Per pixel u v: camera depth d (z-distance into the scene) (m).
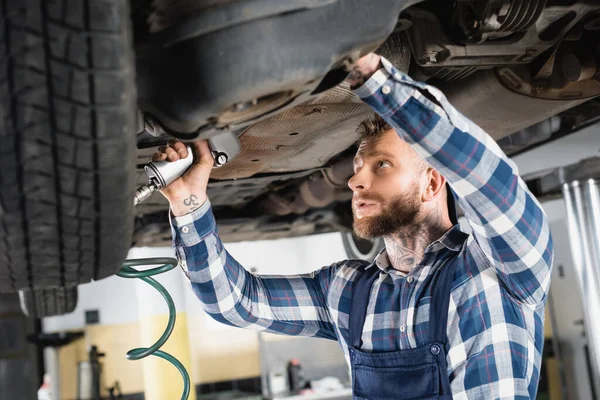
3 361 5.51
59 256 0.81
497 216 0.93
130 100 0.66
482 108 1.38
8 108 0.63
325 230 2.63
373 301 1.17
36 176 0.68
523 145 1.89
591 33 1.31
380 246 2.55
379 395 1.09
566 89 1.32
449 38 1.14
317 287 1.31
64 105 0.64
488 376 1.03
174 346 4.51
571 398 4.78
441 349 1.05
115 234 0.79
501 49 1.15
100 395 6.27
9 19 0.59
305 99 0.85
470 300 1.06
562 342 4.87
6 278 0.89
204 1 0.73
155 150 1.32
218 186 1.89
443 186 1.17
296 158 1.62
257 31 0.73
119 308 6.49
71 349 6.38
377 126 1.18
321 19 0.75
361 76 0.88
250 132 1.33
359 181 1.17
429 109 0.87
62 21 0.60
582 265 1.97
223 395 6.21
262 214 2.38
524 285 1.01
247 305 1.27
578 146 1.81
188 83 0.75
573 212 1.96
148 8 0.76
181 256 1.19
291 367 5.86
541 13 1.07
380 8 0.79
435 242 1.15
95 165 0.69
